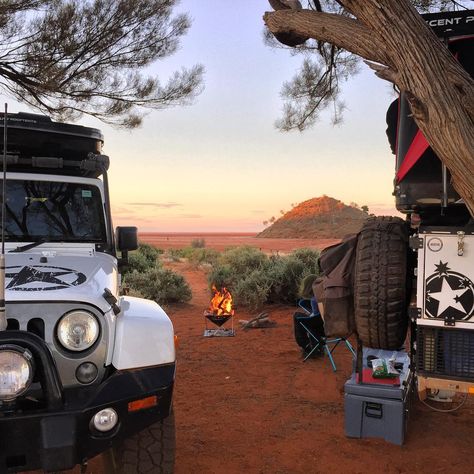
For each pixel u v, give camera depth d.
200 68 12.39
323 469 4.43
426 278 4.00
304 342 7.66
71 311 3.34
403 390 4.88
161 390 3.36
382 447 4.80
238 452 4.74
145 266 15.77
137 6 11.38
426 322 4.01
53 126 4.59
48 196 4.64
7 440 2.97
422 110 3.59
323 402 6.01
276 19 4.55
